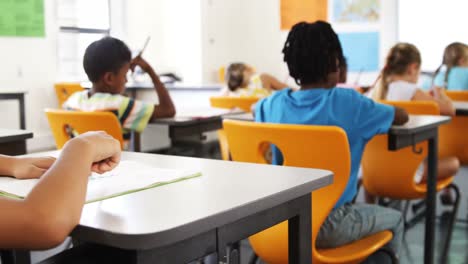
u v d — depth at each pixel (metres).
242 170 1.01
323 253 1.43
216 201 0.77
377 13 6.14
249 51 6.76
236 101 3.01
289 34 1.62
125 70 2.37
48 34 5.11
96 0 5.63
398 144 1.76
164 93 2.55
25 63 4.92
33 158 0.96
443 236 2.71
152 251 0.66
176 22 6.37
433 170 2.06
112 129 2.09
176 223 0.66
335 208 1.52
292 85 6.54
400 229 1.62
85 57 2.35
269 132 1.37
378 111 1.55
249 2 6.75
